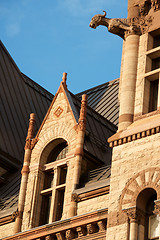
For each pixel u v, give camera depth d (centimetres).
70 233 3847
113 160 3784
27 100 5809
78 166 4134
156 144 3672
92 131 4559
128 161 3722
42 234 3959
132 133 3781
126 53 4119
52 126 4419
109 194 3691
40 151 4397
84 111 4325
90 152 4262
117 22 4194
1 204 4494
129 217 3531
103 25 4309
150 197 3603
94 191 3916
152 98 3975
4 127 5253
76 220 3834
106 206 3847
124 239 3484
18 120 5478
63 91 4497
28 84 6038
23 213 4238
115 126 5047
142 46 4106
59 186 4184
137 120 3875
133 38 4138
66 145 4378
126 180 3662
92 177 4128
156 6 4144
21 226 4200
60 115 4416
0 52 6019
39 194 4272
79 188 4056
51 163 4325
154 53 4044
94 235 3741
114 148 3831
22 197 4297
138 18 4181
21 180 4366
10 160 5000
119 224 3547
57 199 4178
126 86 4006
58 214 4131
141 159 3678
